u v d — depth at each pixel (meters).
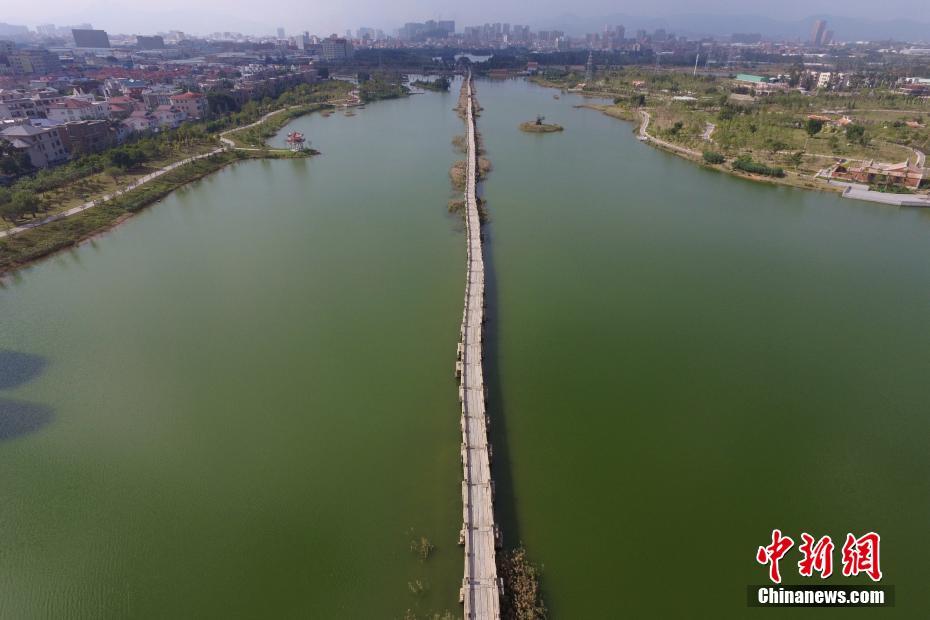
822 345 59.88
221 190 114.62
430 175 124.44
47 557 35.44
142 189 109.25
